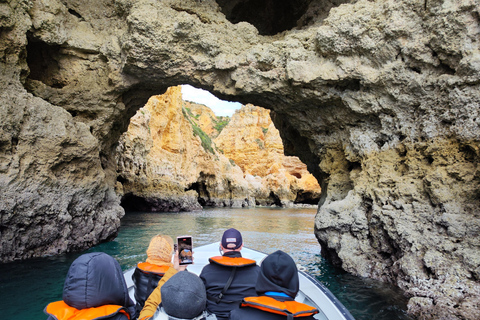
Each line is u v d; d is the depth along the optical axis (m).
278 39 9.66
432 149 6.89
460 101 6.39
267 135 55.19
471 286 5.40
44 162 7.71
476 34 6.27
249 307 2.22
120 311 2.15
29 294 5.47
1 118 6.88
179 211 27.80
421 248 6.38
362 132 8.81
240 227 17.17
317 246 11.45
